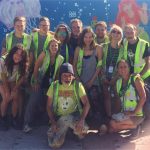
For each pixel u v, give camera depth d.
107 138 3.88
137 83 3.81
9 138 3.89
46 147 3.71
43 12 4.96
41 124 4.20
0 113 4.11
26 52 4.00
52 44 4.02
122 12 4.93
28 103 4.04
